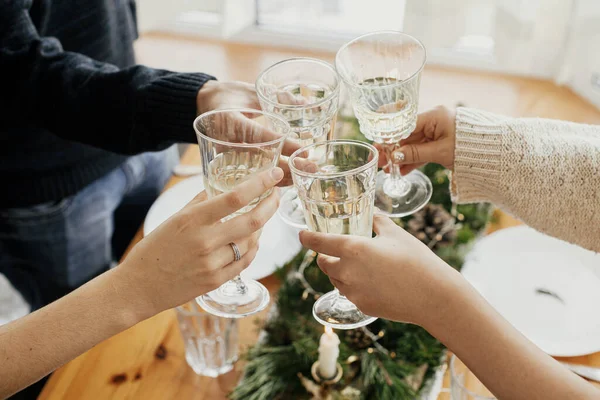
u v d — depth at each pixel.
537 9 1.44
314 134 0.81
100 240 1.34
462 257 0.97
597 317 0.90
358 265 0.69
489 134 0.88
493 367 0.66
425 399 0.83
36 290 1.36
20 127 1.11
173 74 0.95
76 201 1.25
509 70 1.59
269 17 1.87
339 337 0.89
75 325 0.70
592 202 0.85
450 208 1.05
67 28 1.13
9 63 1.02
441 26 1.51
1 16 1.00
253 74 1.71
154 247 0.69
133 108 0.95
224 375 0.89
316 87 0.84
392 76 0.84
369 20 1.81
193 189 1.10
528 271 0.96
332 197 0.68
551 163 0.85
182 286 0.70
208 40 1.89
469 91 1.53
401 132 0.84
